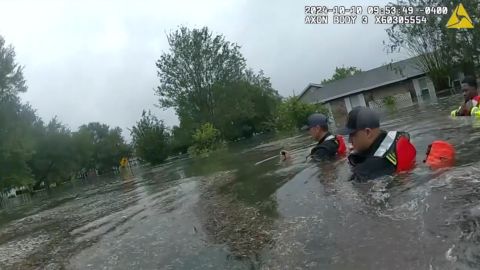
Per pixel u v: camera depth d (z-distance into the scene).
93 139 78.44
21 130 38.38
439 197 2.54
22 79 38.34
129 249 3.41
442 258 1.80
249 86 56.22
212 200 4.78
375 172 3.68
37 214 8.73
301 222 2.96
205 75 48.81
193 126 47.28
